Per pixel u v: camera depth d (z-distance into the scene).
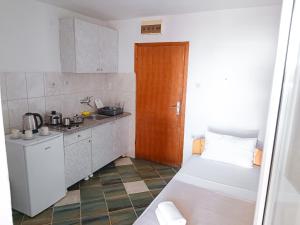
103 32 3.41
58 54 3.07
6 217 0.57
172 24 3.30
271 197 0.86
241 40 2.91
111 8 3.01
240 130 3.11
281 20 0.73
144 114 3.80
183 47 3.29
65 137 2.67
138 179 3.24
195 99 3.34
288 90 0.78
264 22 2.76
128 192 2.89
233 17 2.91
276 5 2.67
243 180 2.32
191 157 2.93
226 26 2.97
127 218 2.39
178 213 1.60
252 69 2.91
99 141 3.27
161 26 3.35
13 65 2.55
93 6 2.93
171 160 3.71
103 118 3.48
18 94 2.62
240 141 2.79
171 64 3.42
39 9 2.76
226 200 1.96
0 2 2.37
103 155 3.40
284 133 0.81
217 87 3.15
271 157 0.83
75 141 2.83
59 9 3.00
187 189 2.12
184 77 3.35
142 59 3.64
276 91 0.78
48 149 2.41
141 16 3.43
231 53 2.99
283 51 0.75
